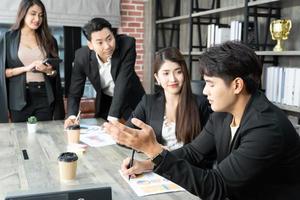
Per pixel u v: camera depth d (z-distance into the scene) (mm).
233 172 1138
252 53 1174
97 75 2641
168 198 1258
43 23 2650
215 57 1157
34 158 1724
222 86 1171
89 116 4262
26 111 2658
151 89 4637
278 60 3100
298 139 1211
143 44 4758
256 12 2998
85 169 1568
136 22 4699
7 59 2623
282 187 1225
